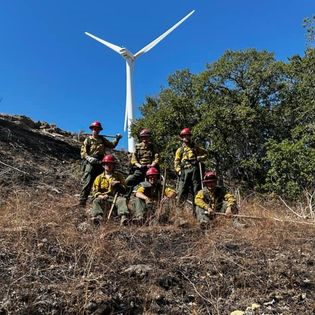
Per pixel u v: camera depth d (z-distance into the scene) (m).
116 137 8.98
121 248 5.77
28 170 11.65
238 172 15.73
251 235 6.47
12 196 8.84
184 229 6.86
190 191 8.77
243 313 4.45
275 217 7.71
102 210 7.12
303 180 12.55
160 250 5.92
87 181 8.45
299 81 16.08
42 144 14.87
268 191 13.06
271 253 5.91
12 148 13.12
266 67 16.44
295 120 15.70
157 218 7.16
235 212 7.43
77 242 5.72
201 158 8.52
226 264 5.44
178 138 15.15
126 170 14.90
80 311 4.33
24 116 18.39
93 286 4.71
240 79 16.67
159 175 7.97
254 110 15.60
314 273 5.33
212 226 6.96
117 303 4.53
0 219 6.45
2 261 5.12
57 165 13.22
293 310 4.60
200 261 5.49
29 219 6.62
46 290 4.59
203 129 15.20
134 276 5.03
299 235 6.74
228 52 16.69
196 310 4.54
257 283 5.08
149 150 8.62
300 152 12.62
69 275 4.95
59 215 7.04
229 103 16.36
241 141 15.94
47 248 5.52
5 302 4.34
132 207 7.63
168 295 4.77
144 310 4.49
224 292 4.91
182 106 15.79
